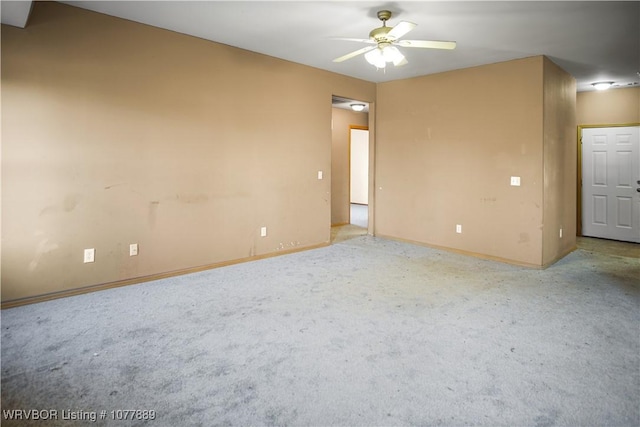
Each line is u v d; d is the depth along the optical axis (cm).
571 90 509
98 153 338
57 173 318
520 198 447
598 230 615
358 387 203
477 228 489
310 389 201
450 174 514
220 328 272
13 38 293
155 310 304
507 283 380
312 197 524
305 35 384
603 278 398
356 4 305
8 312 294
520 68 439
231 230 439
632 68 474
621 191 589
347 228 709
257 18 340
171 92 379
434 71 513
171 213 388
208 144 411
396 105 575
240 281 380
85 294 336
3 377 208
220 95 417
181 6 316
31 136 304
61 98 316
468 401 191
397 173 581
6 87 293
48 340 251
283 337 259
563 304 323
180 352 238
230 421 176
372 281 384
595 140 609
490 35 364
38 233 312
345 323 282
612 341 256
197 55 395
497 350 243
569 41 381
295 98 491
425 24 340
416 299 333
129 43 350
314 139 519
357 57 462
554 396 195
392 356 235
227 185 431
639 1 291
